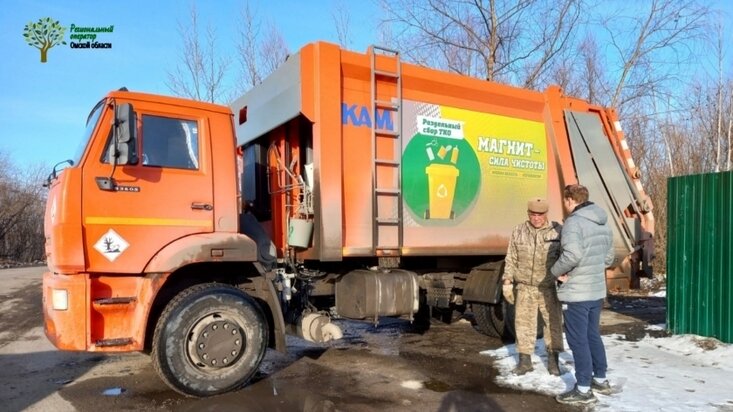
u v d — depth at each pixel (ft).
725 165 54.39
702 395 15.60
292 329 19.43
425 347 22.57
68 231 14.44
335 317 21.52
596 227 15.44
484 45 46.14
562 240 15.40
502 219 22.90
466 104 22.31
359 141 19.40
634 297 37.73
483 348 22.34
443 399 15.76
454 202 21.57
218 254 16.12
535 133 24.40
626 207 26.25
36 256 106.42
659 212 52.26
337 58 18.88
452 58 48.55
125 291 15.30
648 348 21.42
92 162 15.03
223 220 16.81
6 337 26.27
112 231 15.05
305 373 18.62
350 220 19.01
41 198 105.70
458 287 24.23
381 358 20.68
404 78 20.58
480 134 22.57
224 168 17.01
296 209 19.93
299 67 18.40
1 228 101.45
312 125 18.67
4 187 103.04
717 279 21.40
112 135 15.30
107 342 14.76
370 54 19.69
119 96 15.64
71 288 14.39
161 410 15.07
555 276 15.58
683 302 22.72
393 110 20.33
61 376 18.86
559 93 25.26
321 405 15.30
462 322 28.45
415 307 20.30
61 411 15.12
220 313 16.05
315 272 20.39
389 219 19.83
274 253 19.02
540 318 21.80
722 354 19.70
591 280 15.28
